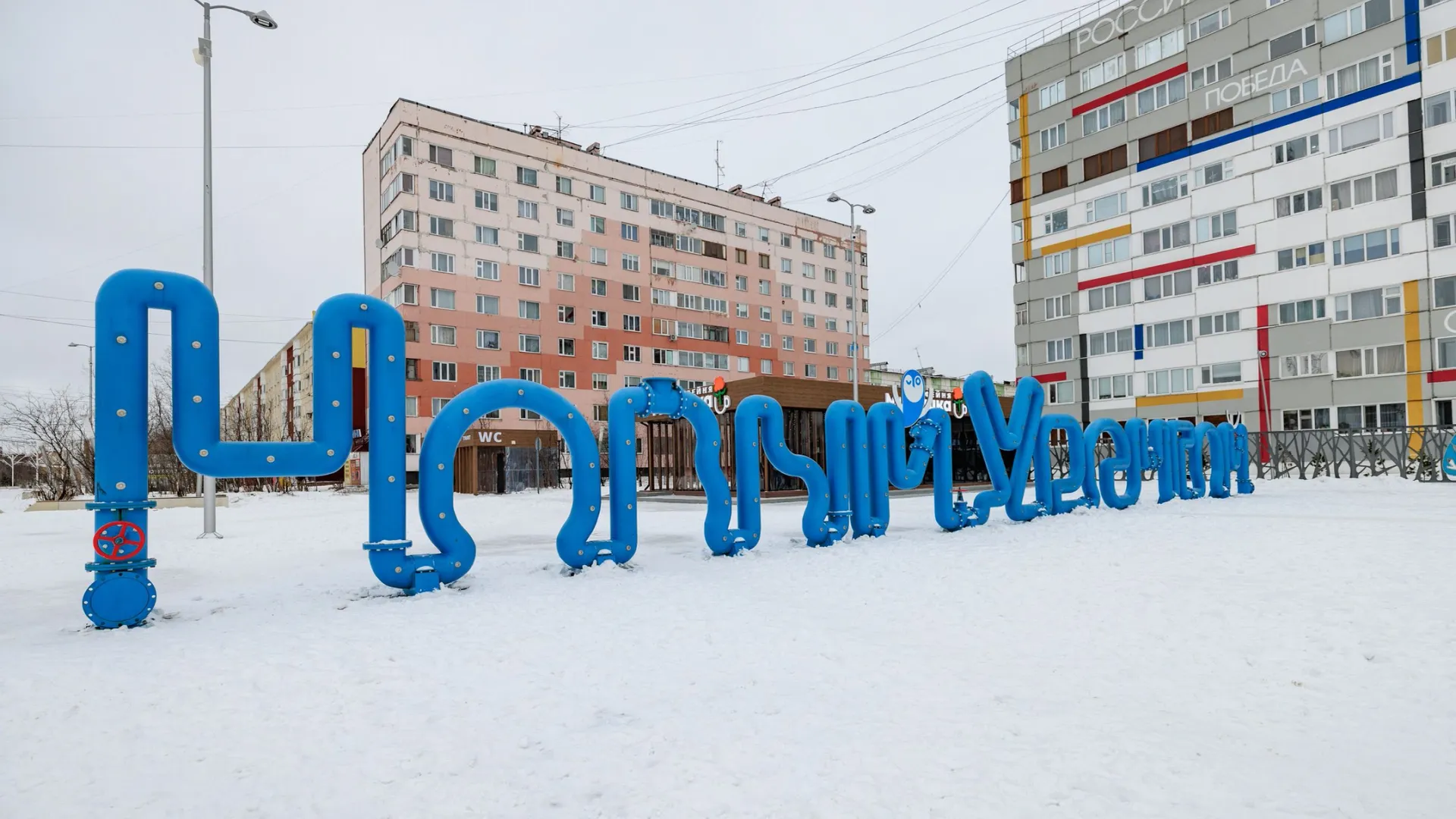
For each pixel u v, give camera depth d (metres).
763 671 4.91
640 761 3.56
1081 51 38.69
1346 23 30.36
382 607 7.12
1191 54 34.78
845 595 7.36
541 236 49.84
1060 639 5.57
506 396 8.50
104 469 6.55
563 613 6.73
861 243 70.06
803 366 64.25
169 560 11.27
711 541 10.22
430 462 8.08
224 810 3.16
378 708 4.34
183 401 6.82
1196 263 34.56
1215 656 5.01
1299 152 31.56
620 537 9.45
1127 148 37.00
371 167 48.34
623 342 53.47
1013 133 41.69
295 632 6.13
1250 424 32.75
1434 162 28.23
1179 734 3.73
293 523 18.19
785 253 63.72
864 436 11.71
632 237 54.66
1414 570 7.41
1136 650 5.21
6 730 4.06
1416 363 28.41
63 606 7.80
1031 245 40.94
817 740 3.74
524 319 48.66
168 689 4.68
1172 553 9.18
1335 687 4.36
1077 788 3.17
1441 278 27.95
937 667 4.94
